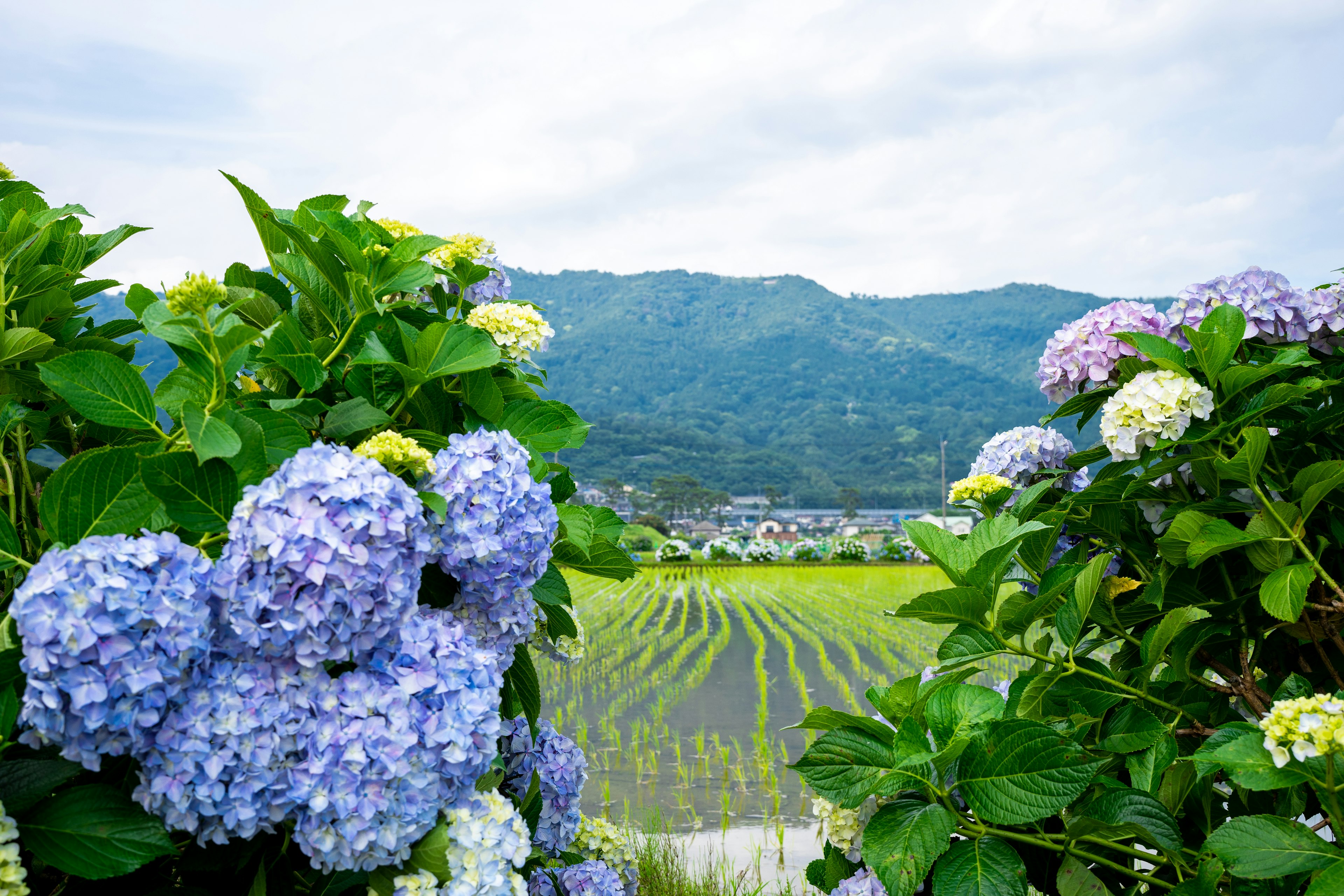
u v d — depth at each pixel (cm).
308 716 154
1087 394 250
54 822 145
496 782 211
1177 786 217
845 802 219
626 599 2862
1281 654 252
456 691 166
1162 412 207
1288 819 192
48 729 135
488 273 263
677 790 782
